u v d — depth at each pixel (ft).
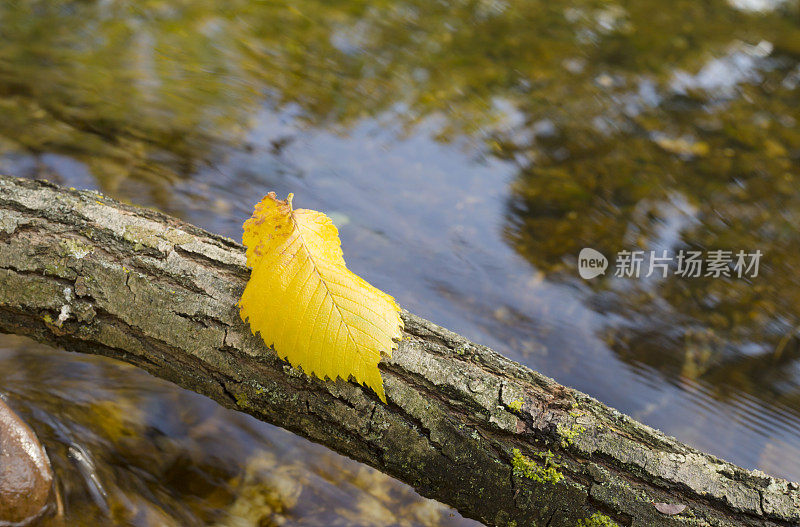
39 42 17.24
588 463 5.70
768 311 12.71
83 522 6.59
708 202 15.58
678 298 12.75
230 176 13.61
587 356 11.13
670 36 24.41
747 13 27.35
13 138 13.19
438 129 16.81
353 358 5.24
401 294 11.53
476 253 12.96
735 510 5.54
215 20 20.20
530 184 15.31
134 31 18.80
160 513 7.04
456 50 21.17
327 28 21.02
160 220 6.36
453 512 7.80
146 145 13.94
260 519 7.28
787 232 14.87
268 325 5.28
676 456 5.73
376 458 5.99
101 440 7.67
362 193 13.98
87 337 6.18
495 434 5.78
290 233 5.50
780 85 21.80
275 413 6.03
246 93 16.75
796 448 9.89
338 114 16.67
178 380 6.26
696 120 19.06
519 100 18.80
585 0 26.63
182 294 5.91
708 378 11.10
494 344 11.00
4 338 8.62
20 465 6.19
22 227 6.07
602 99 19.49
